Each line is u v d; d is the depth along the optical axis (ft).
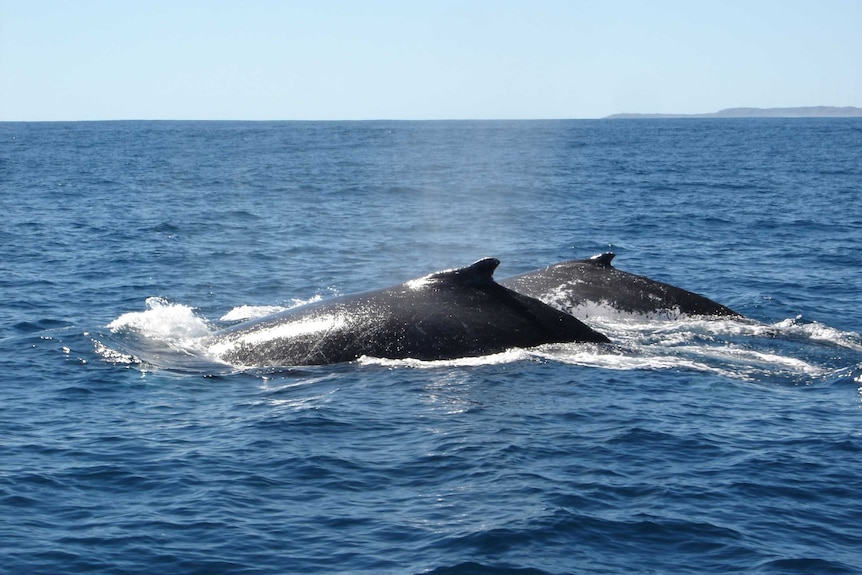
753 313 82.79
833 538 37.24
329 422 50.21
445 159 353.92
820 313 82.48
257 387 57.67
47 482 41.75
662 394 55.93
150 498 40.37
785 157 362.53
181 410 52.70
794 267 106.83
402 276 102.01
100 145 477.36
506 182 236.84
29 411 52.06
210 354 64.95
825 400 55.31
